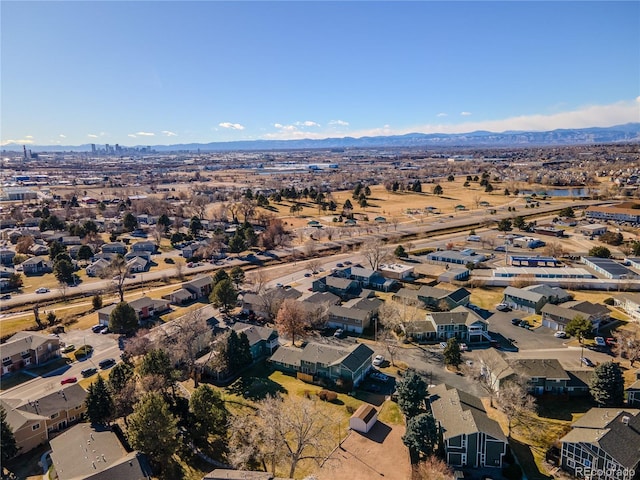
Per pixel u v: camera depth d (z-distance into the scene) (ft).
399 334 273.33
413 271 390.83
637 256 413.18
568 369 221.66
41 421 183.21
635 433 159.63
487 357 220.64
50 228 573.74
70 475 153.28
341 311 289.53
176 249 501.56
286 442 161.99
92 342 273.33
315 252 470.80
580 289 337.52
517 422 185.16
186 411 189.67
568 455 158.71
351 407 199.82
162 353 205.98
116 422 191.01
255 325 278.46
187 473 163.63
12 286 371.76
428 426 163.73
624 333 259.19
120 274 348.59
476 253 444.96
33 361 247.09
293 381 225.76
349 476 157.99
